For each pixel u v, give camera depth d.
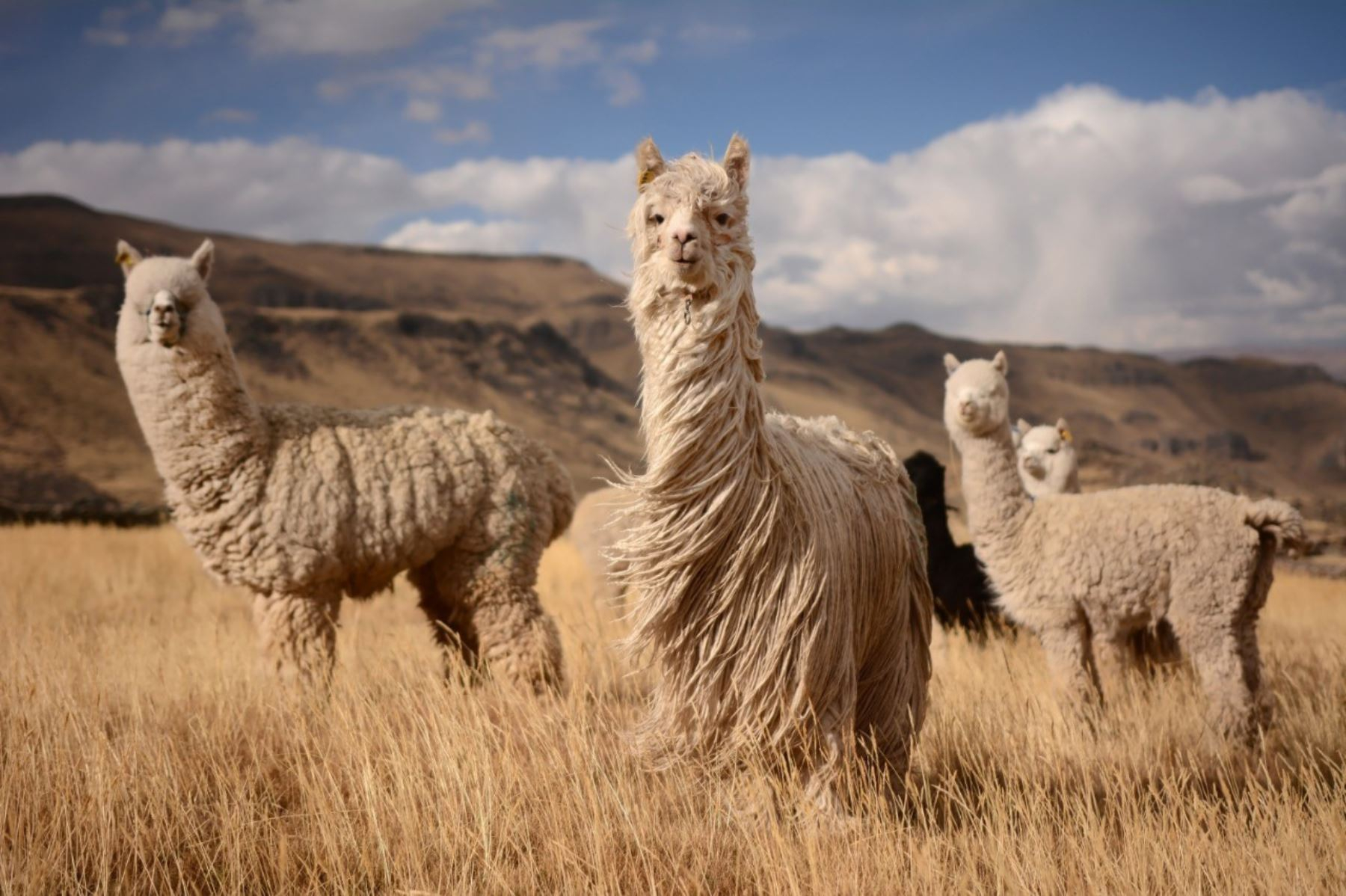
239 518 5.69
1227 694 5.61
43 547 13.90
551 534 6.67
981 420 6.32
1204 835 3.72
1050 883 3.49
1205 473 47.19
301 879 3.62
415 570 6.62
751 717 3.91
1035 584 6.24
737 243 3.91
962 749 5.10
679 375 3.81
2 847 3.44
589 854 3.63
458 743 4.29
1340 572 19.94
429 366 190.50
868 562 4.30
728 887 3.60
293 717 4.82
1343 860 3.54
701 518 3.81
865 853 3.55
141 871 3.60
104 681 5.42
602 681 5.98
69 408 132.00
